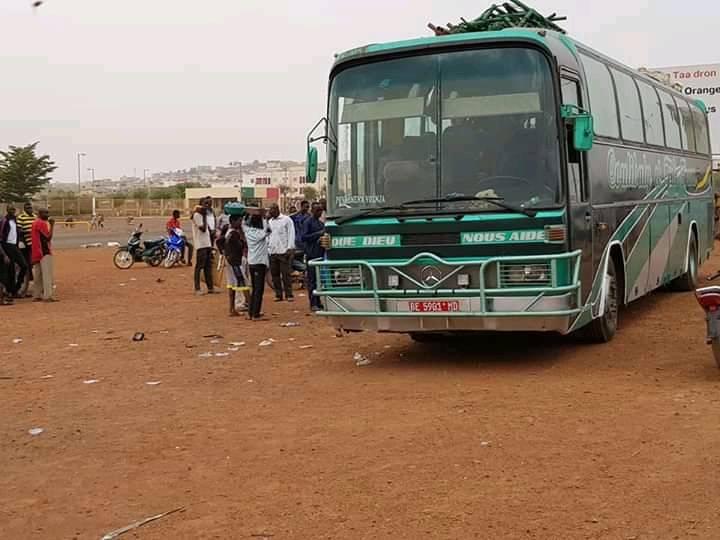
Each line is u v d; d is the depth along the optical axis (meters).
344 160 10.73
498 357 11.40
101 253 41.25
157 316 17.47
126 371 11.62
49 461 7.52
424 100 10.38
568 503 5.88
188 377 11.05
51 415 9.20
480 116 10.14
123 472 7.12
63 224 78.19
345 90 10.81
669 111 16.09
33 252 20.69
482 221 9.91
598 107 11.73
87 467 7.30
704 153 19.38
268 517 5.91
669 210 15.77
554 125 9.91
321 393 9.73
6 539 5.76
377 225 10.39
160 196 115.25
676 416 7.93
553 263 9.68
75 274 29.11
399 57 10.57
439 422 8.12
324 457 7.21
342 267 10.60
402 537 5.43
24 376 11.46
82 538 5.73
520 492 6.13
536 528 5.47
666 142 15.67
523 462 6.80
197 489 6.59
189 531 5.74
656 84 15.69
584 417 8.05
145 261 31.64
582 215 10.53
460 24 11.62
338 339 13.65
